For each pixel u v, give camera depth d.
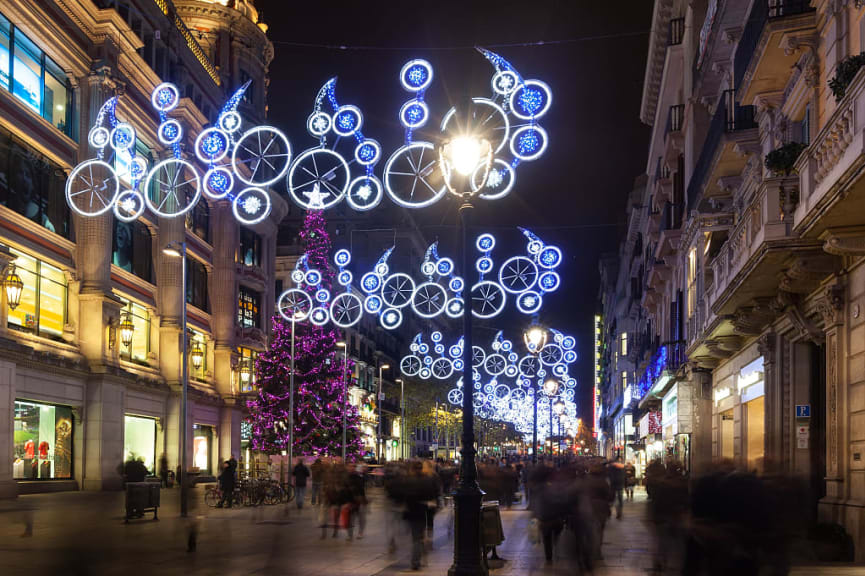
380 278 41.44
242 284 52.03
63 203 33.47
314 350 54.53
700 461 7.78
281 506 31.97
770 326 19.50
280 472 41.97
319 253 58.31
